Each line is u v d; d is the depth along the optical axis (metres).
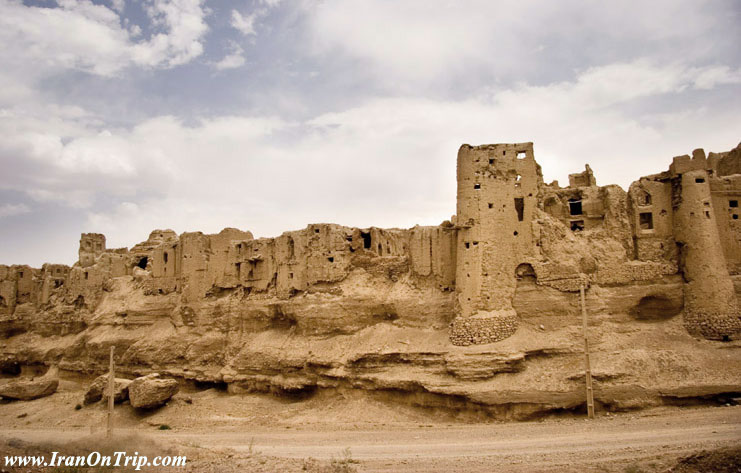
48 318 61.69
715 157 37.72
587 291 34.69
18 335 65.44
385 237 47.81
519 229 36.47
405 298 39.47
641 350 31.80
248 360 43.47
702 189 33.59
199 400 42.78
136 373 50.00
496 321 34.62
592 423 28.08
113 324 55.88
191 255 52.03
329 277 43.06
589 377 29.89
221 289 51.00
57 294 63.66
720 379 28.83
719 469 19.08
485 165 37.06
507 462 22.59
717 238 33.25
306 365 39.97
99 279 61.00
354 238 44.47
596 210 37.59
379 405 35.56
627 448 22.81
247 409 39.75
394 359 36.75
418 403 34.47
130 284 59.41
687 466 19.62
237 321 47.91
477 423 31.34
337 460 24.77
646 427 25.94
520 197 36.84
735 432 23.30
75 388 53.31
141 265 65.19
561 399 30.20
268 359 42.22
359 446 27.92
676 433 24.28
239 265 50.31
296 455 26.64
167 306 53.28
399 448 26.78
